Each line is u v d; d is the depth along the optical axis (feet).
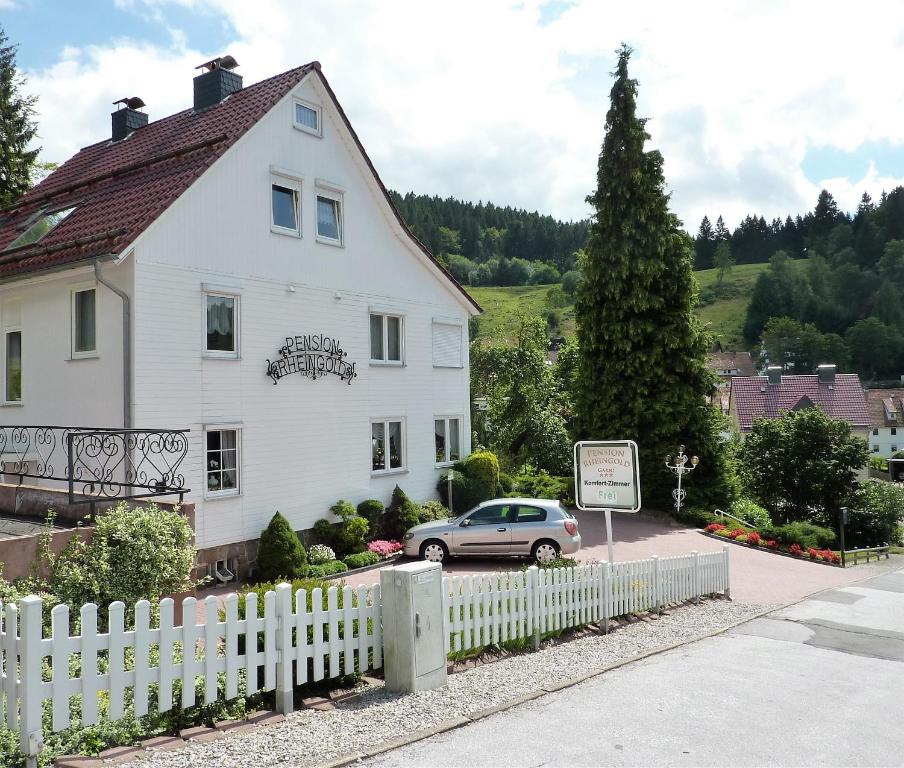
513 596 34.06
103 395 52.19
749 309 464.65
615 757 20.61
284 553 54.54
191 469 53.52
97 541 30.48
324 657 25.98
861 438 112.27
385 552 63.52
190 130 64.69
